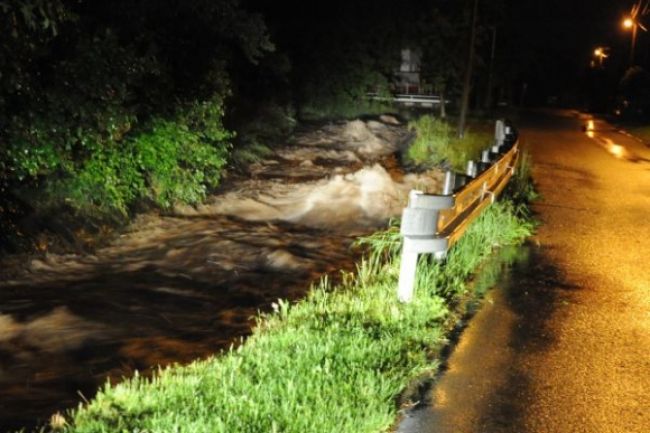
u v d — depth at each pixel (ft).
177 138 43.11
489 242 33.58
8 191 34.96
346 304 23.31
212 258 35.35
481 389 18.28
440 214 25.36
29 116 32.45
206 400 16.21
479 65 129.70
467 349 21.04
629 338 22.52
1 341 24.06
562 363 20.22
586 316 24.57
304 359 18.22
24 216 34.91
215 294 30.45
